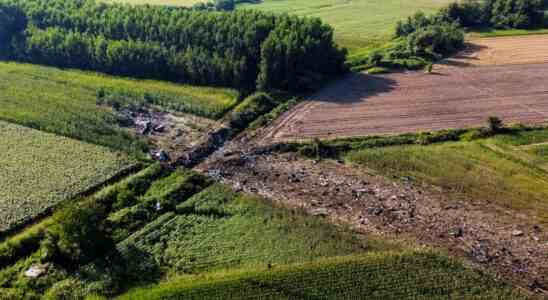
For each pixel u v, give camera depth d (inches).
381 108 2957.7
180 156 2463.1
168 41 3422.7
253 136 2694.4
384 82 3339.1
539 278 1722.4
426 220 2016.5
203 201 2098.9
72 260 1763.0
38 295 1630.2
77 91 3147.1
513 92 3122.5
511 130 2662.4
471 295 1616.6
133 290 1652.3
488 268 1764.3
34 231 1881.2
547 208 2075.5
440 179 2282.2
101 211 1811.0
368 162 2432.3
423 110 2918.3
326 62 3405.5
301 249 1823.3
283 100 3085.6
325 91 3221.0
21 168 2276.1
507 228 1968.5
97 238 1774.1
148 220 1991.9
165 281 1691.7
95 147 2487.7
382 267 1717.5
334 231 1926.7
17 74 3405.5
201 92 3174.2
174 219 1993.1
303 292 1624.0
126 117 2849.4
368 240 1881.2
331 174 2346.2
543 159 2404.0
